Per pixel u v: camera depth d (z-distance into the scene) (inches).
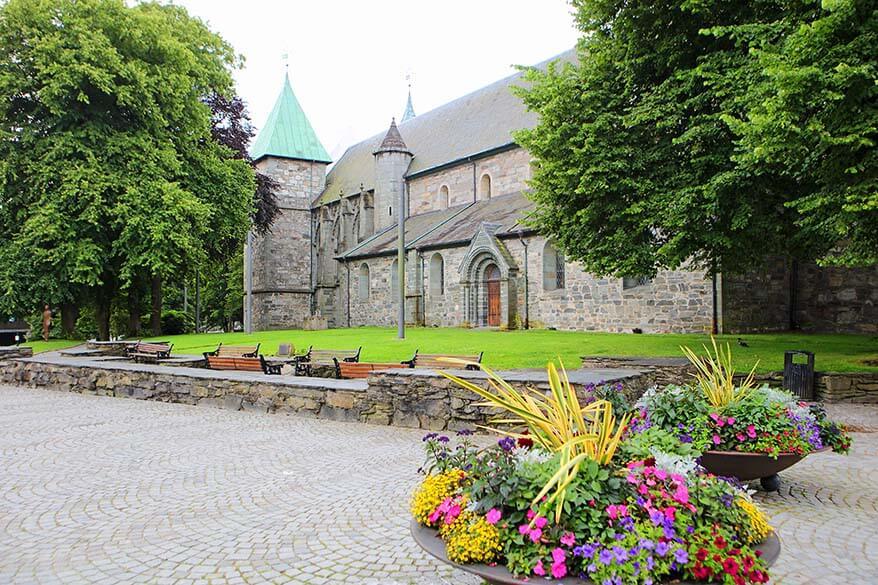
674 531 142.2
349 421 471.5
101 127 1156.5
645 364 591.2
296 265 2346.2
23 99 1170.6
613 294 1112.2
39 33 1088.2
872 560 210.7
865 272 1025.5
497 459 165.8
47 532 244.7
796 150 475.8
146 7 1277.1
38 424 485.1
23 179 1151.6
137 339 1307.8
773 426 272.8
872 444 387.2
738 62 588.4
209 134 1378.0
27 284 1140.5
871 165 457.1
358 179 2206.0
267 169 2321.6
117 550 224.8
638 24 671.8
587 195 686.5
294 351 886.4
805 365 548.1
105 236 1187.9
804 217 577.6
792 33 514.0
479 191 1670.8
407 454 362.3
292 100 2454.5
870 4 446.3
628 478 154.3
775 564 207.0
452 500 162.2
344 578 198.5
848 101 453.4
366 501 275.9
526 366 676.7
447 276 1448.1
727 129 588.1
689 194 595.8
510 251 1294.3
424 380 438.9
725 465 274.7
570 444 156.3
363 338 1124.5
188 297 2532.0
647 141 681.0
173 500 283.3
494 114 1749.5
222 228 1369.3
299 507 269.9
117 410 548.4
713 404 295.3
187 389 577.9
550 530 140.6
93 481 318.0
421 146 2000.5
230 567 208.5
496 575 137.5
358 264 1797.5
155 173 1172.5
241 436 423.5
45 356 871.1
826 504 271.4
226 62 1422.2
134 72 1117.7
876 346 764.0
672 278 1033.5
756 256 686.5
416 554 216.2
